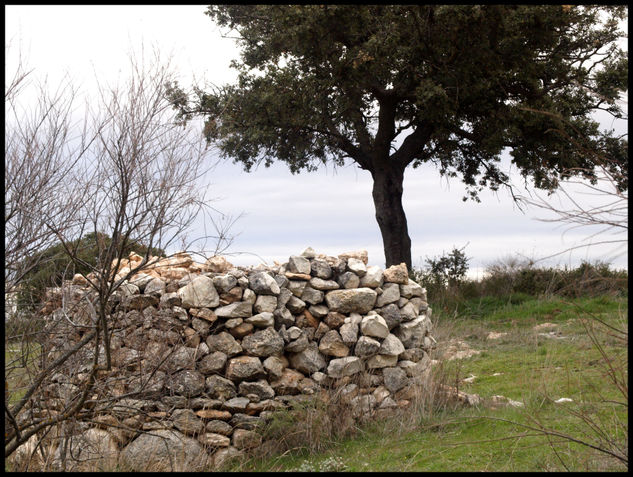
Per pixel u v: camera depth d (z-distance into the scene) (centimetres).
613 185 328
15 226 429
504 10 1407
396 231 1742
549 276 1444
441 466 470
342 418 612
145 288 611
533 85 1597
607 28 1628
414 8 1409
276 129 1681
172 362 559
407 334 698
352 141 1912
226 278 613
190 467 530
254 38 1688
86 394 432
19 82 434
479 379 775
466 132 1764
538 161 1667
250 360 600
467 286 1628
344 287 674
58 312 489
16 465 473
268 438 583
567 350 817
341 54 1520
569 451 455
